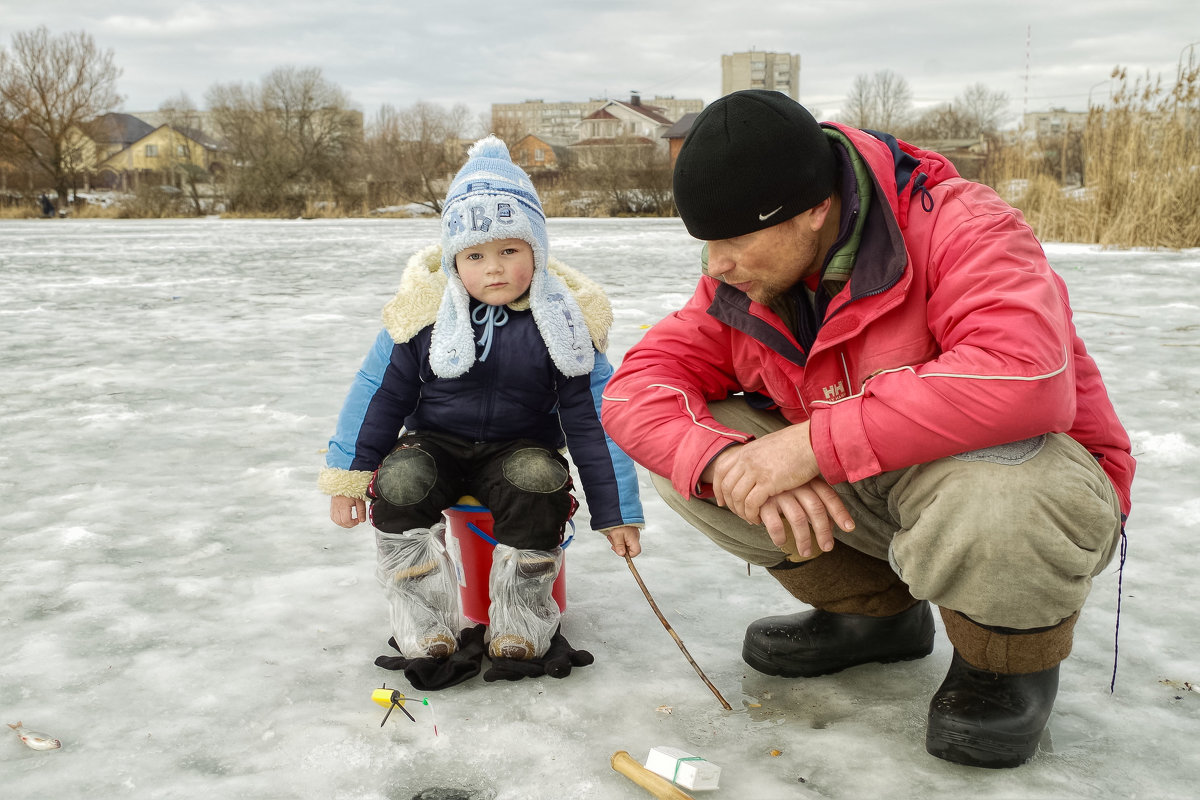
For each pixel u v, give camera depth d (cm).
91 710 177
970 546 143
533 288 208
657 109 10731
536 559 195
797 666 188
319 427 402
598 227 2747
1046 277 147
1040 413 138
